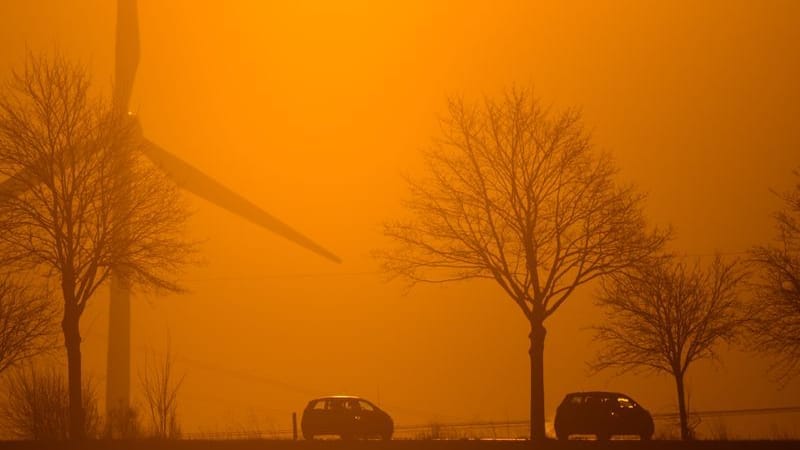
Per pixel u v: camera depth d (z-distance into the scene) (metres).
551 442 149.88
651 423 188.62
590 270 169.88
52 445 142.50
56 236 159.62
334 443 147.75
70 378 154.88
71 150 163.00
